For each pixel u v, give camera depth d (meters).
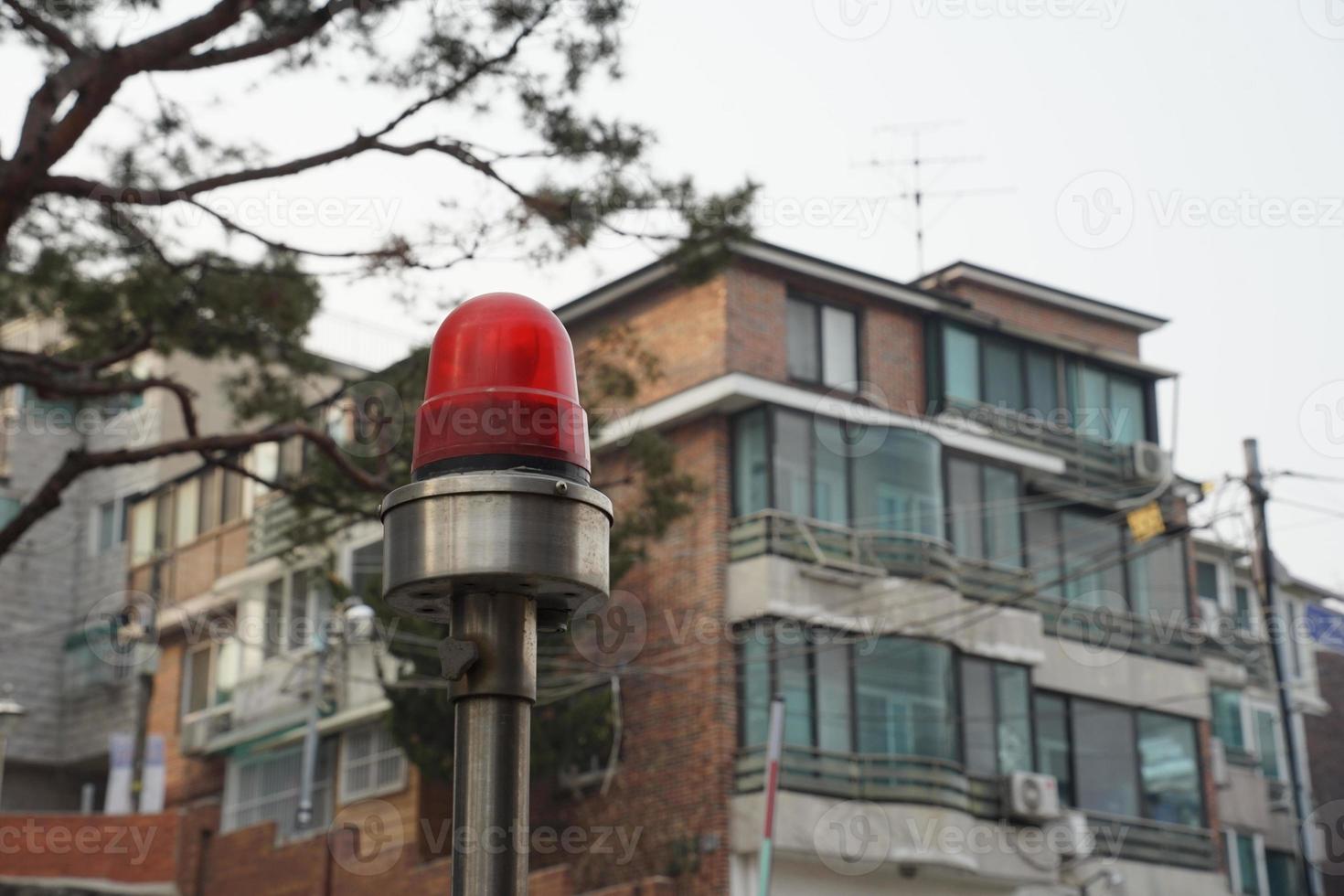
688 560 24.56
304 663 28.19
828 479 24.92
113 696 32.12
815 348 25.86
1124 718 27.84
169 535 31.94
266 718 28.75
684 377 25.16
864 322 26.52
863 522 25.02
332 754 27.88
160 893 26.84
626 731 24.67
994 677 26.11
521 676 3.22
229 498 30.94
